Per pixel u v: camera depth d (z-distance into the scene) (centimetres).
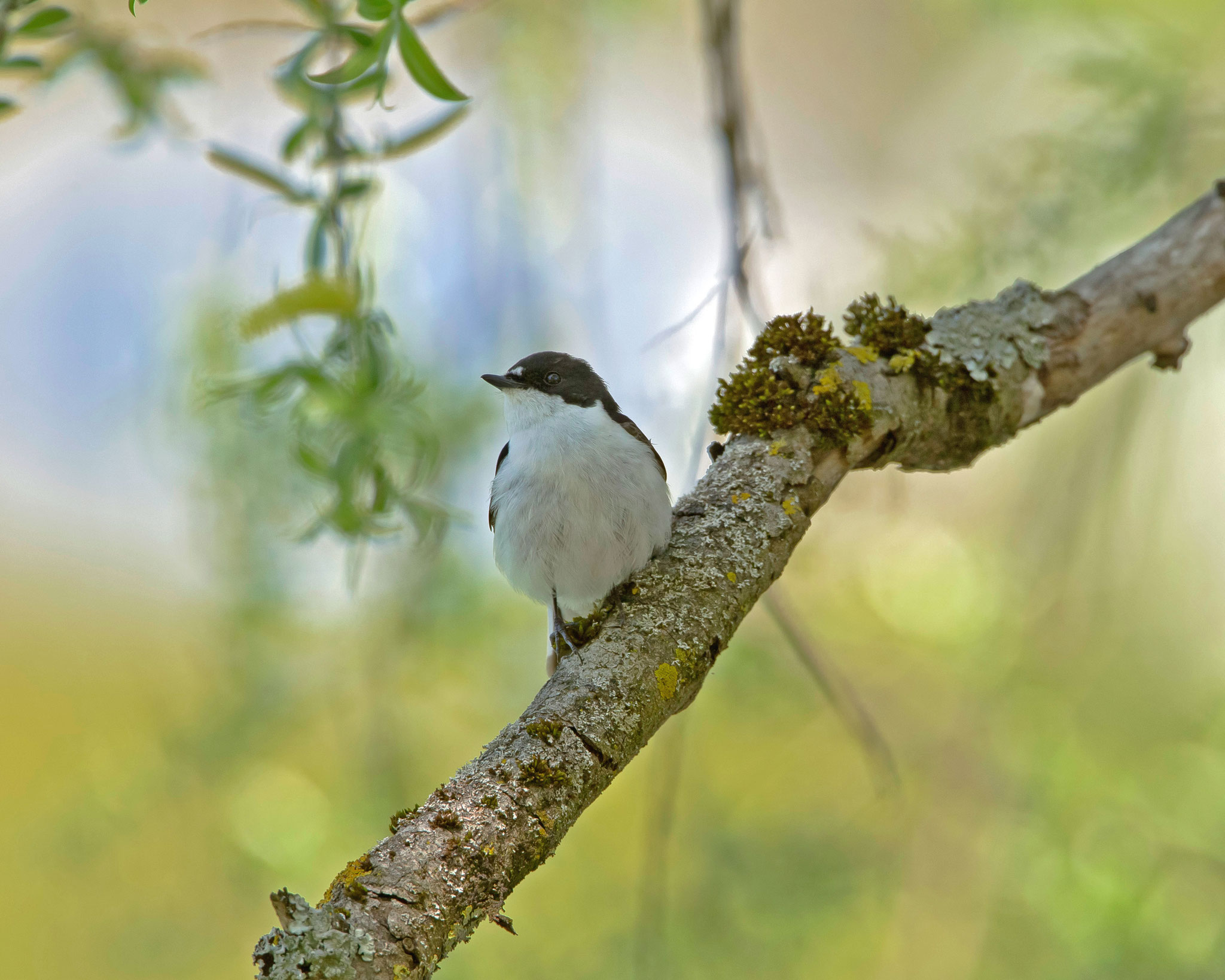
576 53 1009
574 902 1198
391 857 489
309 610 1016
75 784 1116
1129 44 989
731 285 811
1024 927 1137
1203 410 1005
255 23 662
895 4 1546
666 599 638
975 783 1204
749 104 867
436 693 1102
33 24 673
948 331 774
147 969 1066
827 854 1154
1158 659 1134
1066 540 1045
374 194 730
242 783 1062
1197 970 974
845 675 1301
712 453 743
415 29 729
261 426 827
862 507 1039
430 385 981
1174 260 805
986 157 1020
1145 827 1044
